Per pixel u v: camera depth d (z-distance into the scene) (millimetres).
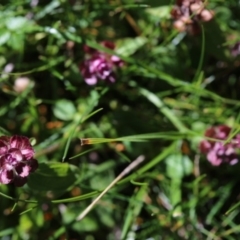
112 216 440
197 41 456
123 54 450
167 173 437
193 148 439
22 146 373
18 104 452
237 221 443
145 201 439
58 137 448
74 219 434
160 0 442
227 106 457
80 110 450
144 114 450
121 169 450
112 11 461
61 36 431
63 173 399
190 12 430
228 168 443
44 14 447
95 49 437
